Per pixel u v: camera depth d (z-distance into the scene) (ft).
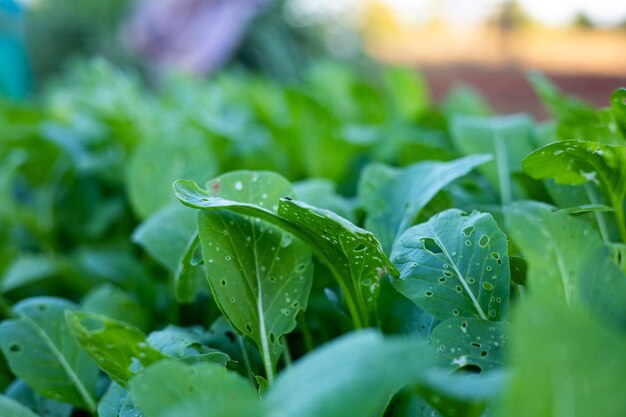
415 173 2.16
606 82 7.79
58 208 3.66
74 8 13.42
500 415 1.21
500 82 10.48
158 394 1.47
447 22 17.37
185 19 10.05
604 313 1.57
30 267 3.16
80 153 3.67
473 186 2.44
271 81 11.19
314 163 3.25
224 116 4.31
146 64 11.79
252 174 1.90
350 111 4.42
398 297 1.94
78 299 3.16
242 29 10.37
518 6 13.48
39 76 13.03
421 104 4.17
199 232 1.77
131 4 13.26
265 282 1.82
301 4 12.95
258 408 1.29
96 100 4.36
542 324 1.22
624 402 1.23
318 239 1.79
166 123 3.69
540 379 1.21
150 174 2.60
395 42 16.76
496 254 1.75
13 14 6.14
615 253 1.84
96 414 2.01
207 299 2.33
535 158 1.85
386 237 2.07
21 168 3.65
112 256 3.05
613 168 1.87
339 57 12.57
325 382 1.26
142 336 1.63
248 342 1.89
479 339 1.64
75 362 2.04
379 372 1.24
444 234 1.82
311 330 2.16
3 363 2.35
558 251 1.58
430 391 1.42
